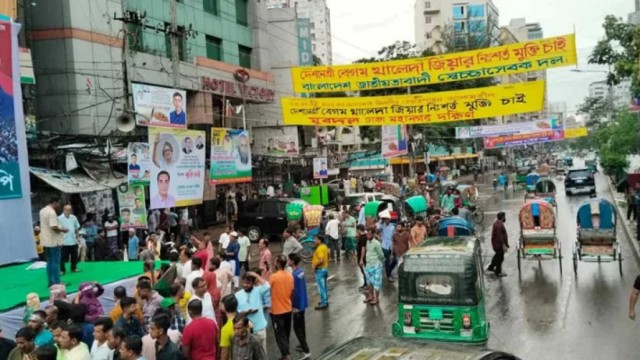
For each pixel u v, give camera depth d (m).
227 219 29.98
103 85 27.39
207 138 33.62
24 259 9.11
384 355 5.10
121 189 20.11
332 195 36.56
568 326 12.12
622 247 21.23
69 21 26.19
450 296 9.98
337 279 18.84
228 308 8.13
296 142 44.28
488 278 17.36
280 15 47.84
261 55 42.66
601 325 12.02
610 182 57.41
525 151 127.31
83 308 8.02
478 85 43.25
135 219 20.11
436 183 39.41
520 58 17.25
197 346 7.63
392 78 18.44
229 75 37.50
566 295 14.76
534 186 37.94
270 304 10.57
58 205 12.02
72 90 26.17
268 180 39.47
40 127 26.20
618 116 52.78
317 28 148.00
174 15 22.36
